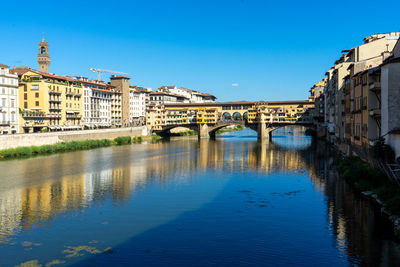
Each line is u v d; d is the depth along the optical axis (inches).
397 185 1674.5
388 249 1208.8
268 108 7819.9
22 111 4608.8
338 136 3572.8
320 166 3048.7
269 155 3956.7
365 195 1851.6
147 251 1245.1
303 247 1253.7
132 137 6555.1
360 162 2301.9
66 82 5585.6
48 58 7534.5
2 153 3622.0
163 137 7445.9
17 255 1217.4
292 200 1887.3
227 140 6584.6
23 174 2716.5
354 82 2491.4
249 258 1178.6
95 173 2785.4
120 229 1464.1
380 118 1961.1
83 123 6018.7
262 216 1619.1
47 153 4082.2
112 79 7544.3
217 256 1198.3
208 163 3368.6
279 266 1118.4
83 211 1721.2
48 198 1978.3
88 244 1311.5
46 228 1480.1
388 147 1742.1
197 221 1561.3
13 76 4303.6
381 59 2516.0
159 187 2258.9
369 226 1425.9
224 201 1894.7
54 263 1157.1
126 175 2699.3
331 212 1635.1
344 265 1109.1
